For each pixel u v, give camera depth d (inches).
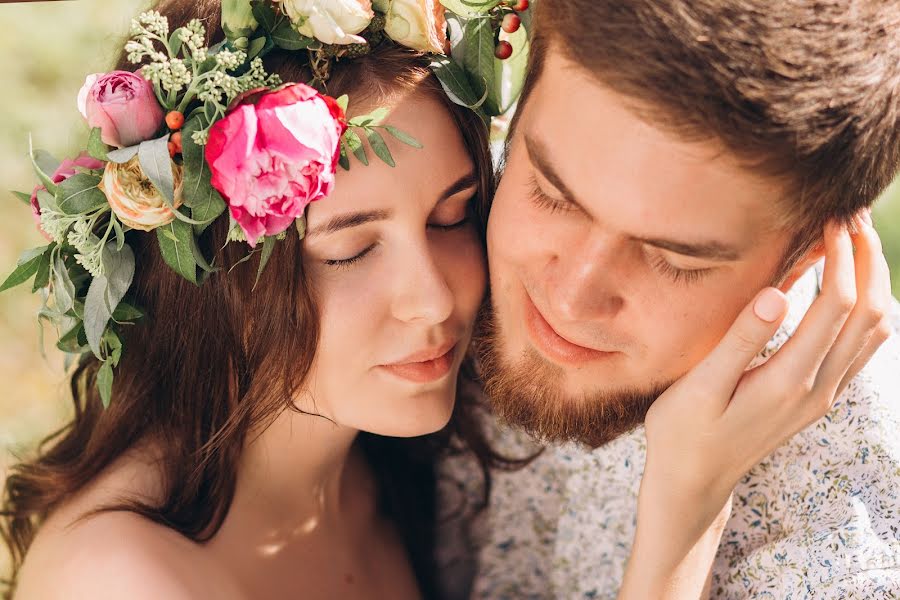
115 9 173.3
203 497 71.9
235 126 54.1
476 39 63.3
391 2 59.7
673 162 51.1
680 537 65.7
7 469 88.4
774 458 74.5
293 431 72.2
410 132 60.5
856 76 50.1
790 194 52.6
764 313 58.2
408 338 63.8
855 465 70.2
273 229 56.4
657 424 63.6
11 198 149.5
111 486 72.3
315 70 59.6
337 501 83.1
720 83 48.6
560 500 88.8
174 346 69.4
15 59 162.6
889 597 65.5
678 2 48.8
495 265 63.8
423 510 92.8
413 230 61.3
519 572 91.4
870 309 62.3
